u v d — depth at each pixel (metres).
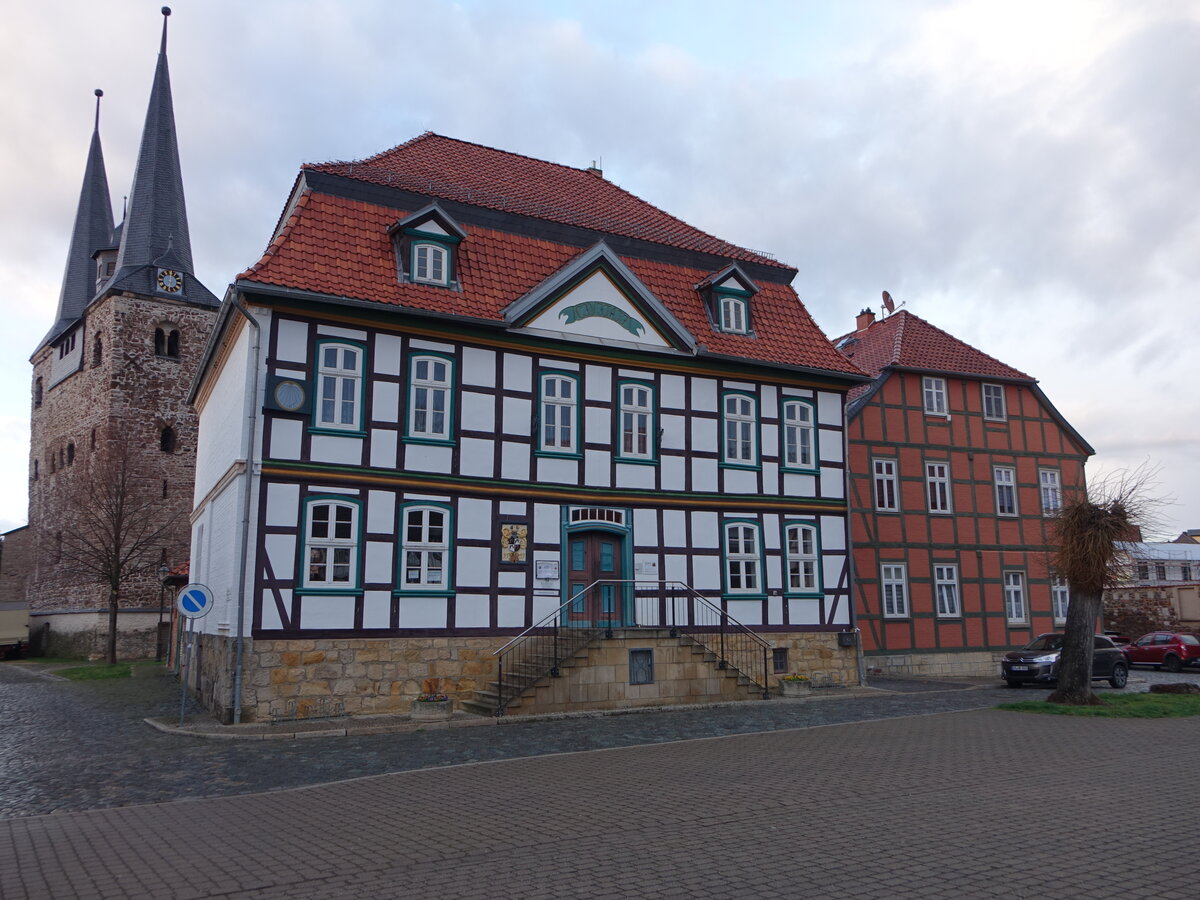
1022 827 9.12
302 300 18.28
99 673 31.91
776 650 23.20
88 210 60.28
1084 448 34.34
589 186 27.55
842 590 24.45
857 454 29.81
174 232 49.53
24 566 57.22
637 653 19.70
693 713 18.88
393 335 19.42
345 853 8.38
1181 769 12.38
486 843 8.66
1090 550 20.28
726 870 7.70
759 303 25.44
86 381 48.62
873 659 28.75
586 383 21.67
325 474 18.31
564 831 9.07
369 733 16.11
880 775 11.88
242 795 11.09
